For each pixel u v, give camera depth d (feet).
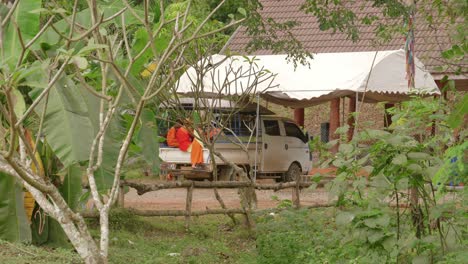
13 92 20.81
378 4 51.19
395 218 26.58
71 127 24.79
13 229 34.63
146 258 37.01
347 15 54.08
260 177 80.94
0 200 34.47
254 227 44.57
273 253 34.58
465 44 29.27
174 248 40.42
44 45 27.02
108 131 29.81
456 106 20.53
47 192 20.42
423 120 25.27
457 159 18.11
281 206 43.91
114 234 41.78
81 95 25.58
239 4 53.72
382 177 25.34
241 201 45.88
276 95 75.77
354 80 71.00
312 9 54.80
